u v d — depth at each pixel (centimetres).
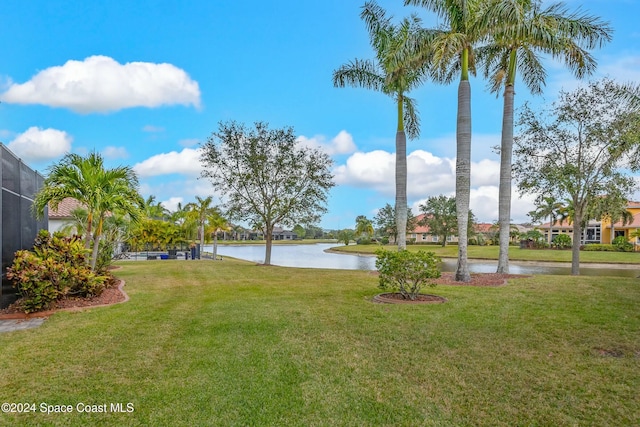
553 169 1405
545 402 354
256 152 1877
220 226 2991
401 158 1523
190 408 338
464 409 342
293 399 356
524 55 1453
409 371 427
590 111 1361
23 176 924
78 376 408
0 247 736
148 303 806
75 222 1931
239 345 513
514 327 604
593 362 452
